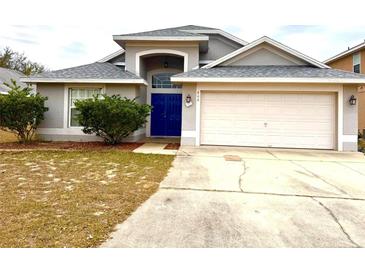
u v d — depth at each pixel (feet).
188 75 35.63
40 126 39.86
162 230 11.14
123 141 40.42
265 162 26.76
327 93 35.29
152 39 42.11
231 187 17.83
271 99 36.22
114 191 16.16
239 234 10.95
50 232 10.55
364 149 37.19
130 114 33.81
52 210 12.87
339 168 24.44
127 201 14.48
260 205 14.44
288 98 35.99
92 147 34.42
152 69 48.70
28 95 36.50
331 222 12.33
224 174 21.45
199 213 13.10
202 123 37.14
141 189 16.76
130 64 43.80
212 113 37.04
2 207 13.11
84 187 16.90
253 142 36.55
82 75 39.40
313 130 35.68
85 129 35.76
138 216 12.53
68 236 10.30
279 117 36.17
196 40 42.04
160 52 43.62
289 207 14.20
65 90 39.58
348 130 34.50
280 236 10.85
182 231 11.10
